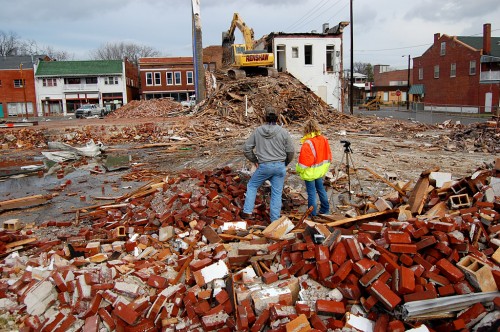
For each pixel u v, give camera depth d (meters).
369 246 3.92
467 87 49.94
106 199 9.01
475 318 3.17
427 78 57.78
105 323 3.64
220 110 24.88
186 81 59.88
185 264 4.48
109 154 15.77
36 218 7.79
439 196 5.82
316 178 6.51
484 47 48.06
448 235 3.88
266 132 6.09
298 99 26.50
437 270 3.60
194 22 29.77
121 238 5.89
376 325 3.29
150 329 3.61
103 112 44.00
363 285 3.55
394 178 9.63
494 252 4.00
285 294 3.57
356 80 100.25
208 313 3.61
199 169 11.92
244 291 3.66
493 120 21.41
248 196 6.30
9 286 4.21
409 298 3.29
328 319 3.39
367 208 6.19
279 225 5.23
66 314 3.73
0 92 56.16
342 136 19.06
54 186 10.60
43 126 21.48
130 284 4.01
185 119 23.70
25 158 15.27
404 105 66.44
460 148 15.02
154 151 16.09
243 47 30.02
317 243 4.18
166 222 6.12
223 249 4.80
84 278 4.03
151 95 59.78
